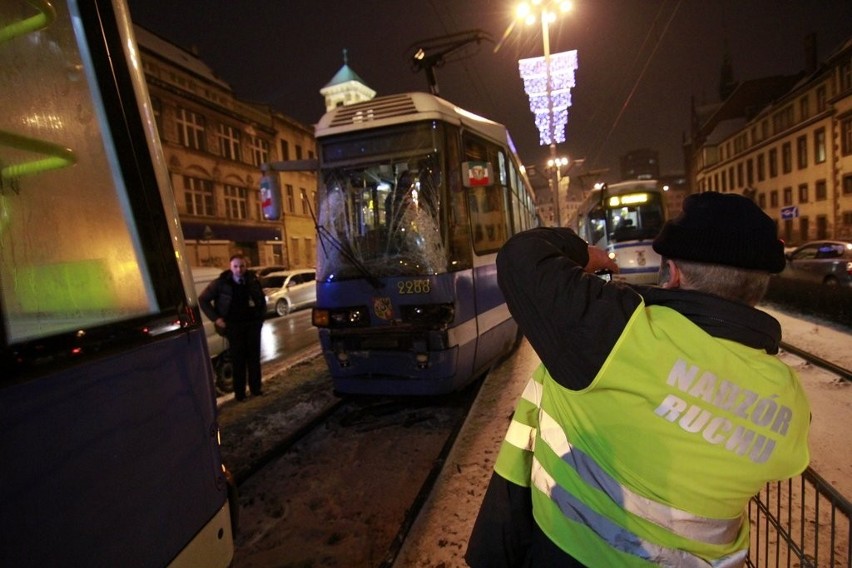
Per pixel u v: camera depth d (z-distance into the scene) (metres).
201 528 1.66
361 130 5.26
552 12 15.91
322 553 3.24
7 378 1.07
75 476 1.19
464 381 5.48
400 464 4.38
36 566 1.06
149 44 25.81
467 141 5.60
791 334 7.94
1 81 1.28
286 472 4.40
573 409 1.13
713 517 1.01
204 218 26.86
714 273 1.09
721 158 49.19
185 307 1.77
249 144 30.80
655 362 0.98
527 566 1.38
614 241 13.59
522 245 1.20
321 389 6.82
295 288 16.81
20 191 1.27
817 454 3.85
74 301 1.33
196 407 1.73
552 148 18.22
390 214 5.13
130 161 1.66
